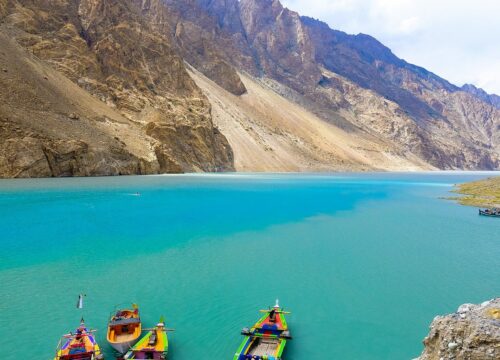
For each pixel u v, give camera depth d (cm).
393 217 4572
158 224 3662
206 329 1655
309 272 2398
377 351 1520
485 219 4575
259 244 3045
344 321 1761
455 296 2061
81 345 1442
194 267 2433
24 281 2114
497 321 1037
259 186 8006
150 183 7500
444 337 1069
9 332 1579
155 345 1459
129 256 2611
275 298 1991
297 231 3581
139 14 15375
